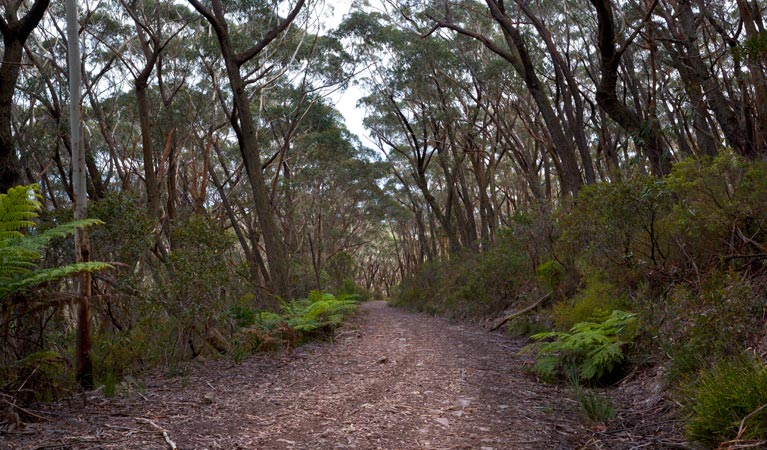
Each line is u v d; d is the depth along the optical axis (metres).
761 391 3.35
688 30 11.11
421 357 7.99
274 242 13.85
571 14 19.06
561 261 11.27
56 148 16.36
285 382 6.19
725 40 10.41
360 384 5.97
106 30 20.31
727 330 4.53
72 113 5.64
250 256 23.55
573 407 4.89
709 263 6.34
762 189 5.93
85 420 4.31
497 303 13.99
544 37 14.04
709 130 12.95
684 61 11.64
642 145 10.38
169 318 7.98
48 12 18.33
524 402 5.08
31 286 4.87
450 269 22.55
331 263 37.84
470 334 11.41
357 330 12.64
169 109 19.77
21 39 8.69
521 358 7.84
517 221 13.28
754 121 8.58
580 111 14.61
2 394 4.26
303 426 4.23
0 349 5.02
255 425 4.25
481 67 24.50
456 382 6.02
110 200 8.14
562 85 16.25
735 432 3.36
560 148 12.98
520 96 24.80
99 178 17.05
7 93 8.45
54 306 5.00
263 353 8.55
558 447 3.74
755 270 5.64
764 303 4.67
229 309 9.10
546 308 11.03
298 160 31.25
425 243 39.72
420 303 23.61
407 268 52.72
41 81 16.41
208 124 24.16
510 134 25.14
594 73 20.92
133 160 21.80
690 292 5.59
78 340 5.64
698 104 10.24
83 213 5.69
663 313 5.78
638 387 5.31
